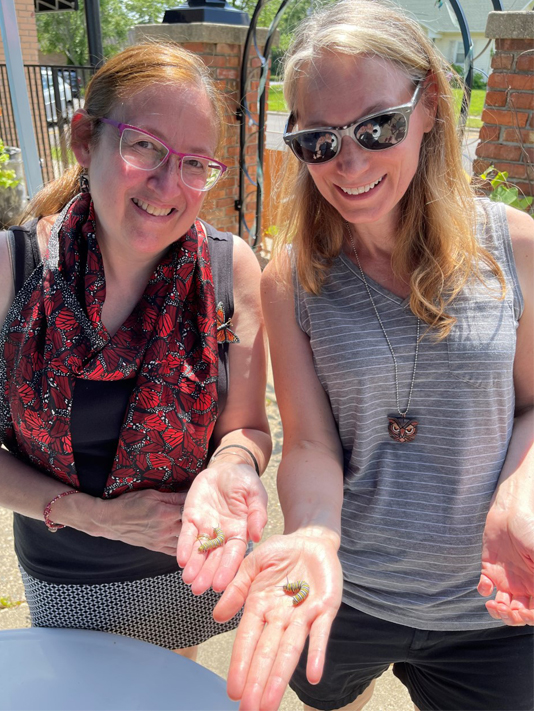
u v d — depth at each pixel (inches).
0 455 26.7
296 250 26.4
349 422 25.9
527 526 22.8
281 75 25.8
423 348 24.7
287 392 26.9
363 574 26.8
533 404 26.8
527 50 75.1
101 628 28.4
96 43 158.2
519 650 25.6
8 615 42.3
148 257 25.3
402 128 22.9
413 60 23.2
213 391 26.1
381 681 40.6
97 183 23.9
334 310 25.9
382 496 25.8
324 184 24.4
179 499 25.9
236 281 28.4
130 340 25.2
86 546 27.2
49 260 24.9
